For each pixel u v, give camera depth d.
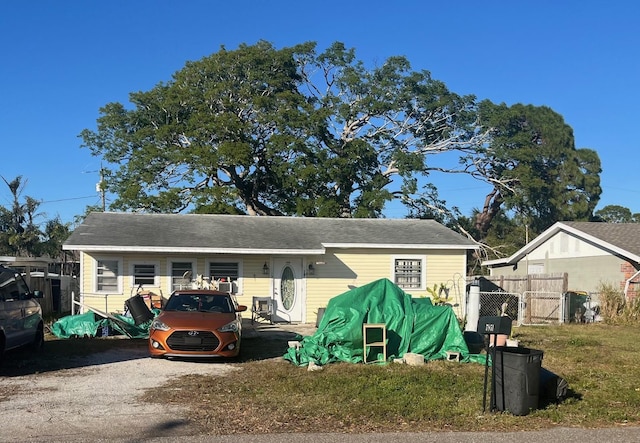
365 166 39.62
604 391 10.06
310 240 21.81
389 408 8.52
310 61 42.06
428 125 44.09
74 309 20.59
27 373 11.23
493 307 24.81
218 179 36.72
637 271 23.39
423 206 43.09
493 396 8.45
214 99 37.19
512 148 43.81
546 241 28.86
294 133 36.81
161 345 12.48
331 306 13.22
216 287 19.86
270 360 12.91
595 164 45.34
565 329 19.58
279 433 7.30
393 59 42.12
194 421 7.83
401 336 12.98
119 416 8.07
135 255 20.33
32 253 40.09
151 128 38.47
